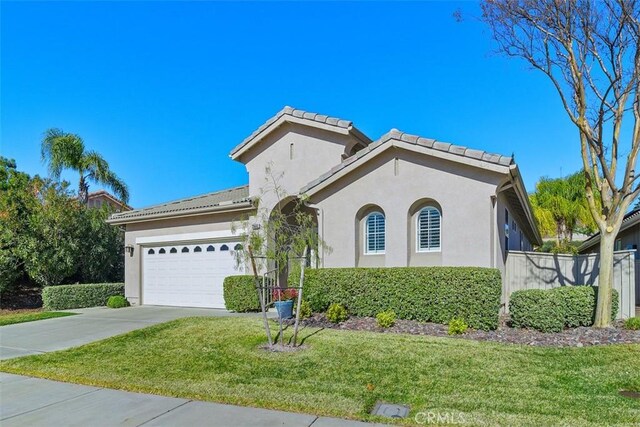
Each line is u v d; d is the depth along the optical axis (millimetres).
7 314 17094
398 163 13062
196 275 18219
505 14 11102
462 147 11891
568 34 10570
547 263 13453
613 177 10445
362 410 5945
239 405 6250
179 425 5566
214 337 10125
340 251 13734
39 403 6523
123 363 8555
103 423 5684
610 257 10461
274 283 14789
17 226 18656
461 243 11992
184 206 18891
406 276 11422
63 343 10703
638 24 9875
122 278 22734
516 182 12484
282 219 10508
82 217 20438
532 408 5895
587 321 10445
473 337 9766
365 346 8984
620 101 10414
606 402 6078
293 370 7711
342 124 14922
